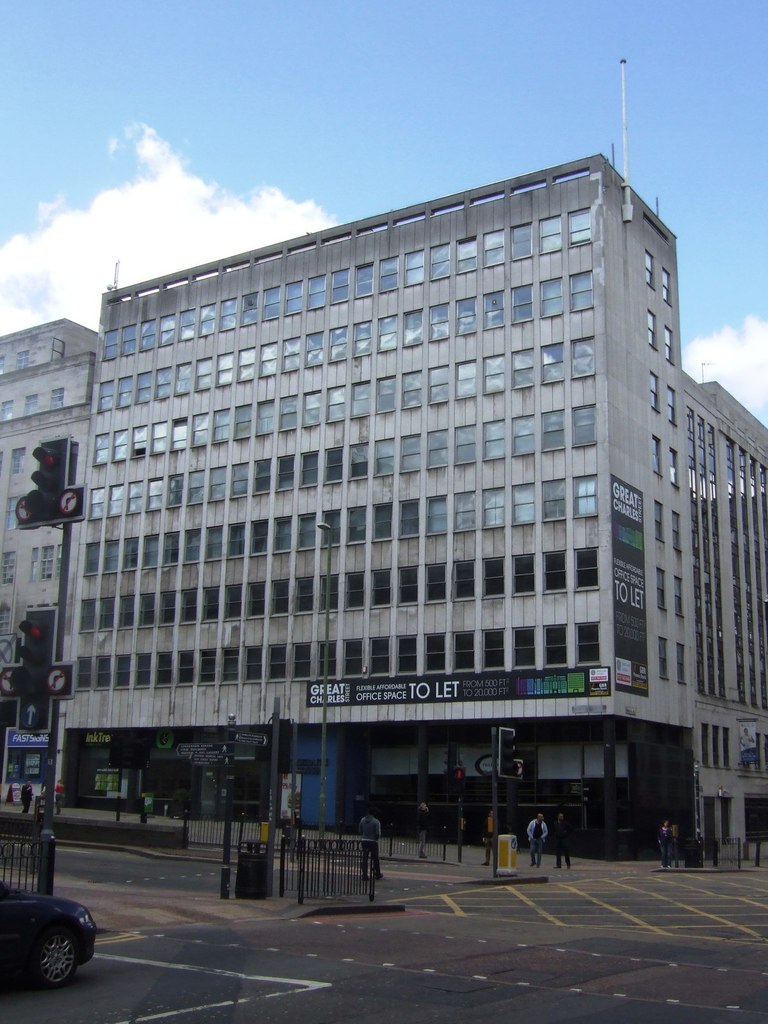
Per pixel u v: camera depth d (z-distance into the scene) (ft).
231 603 198.80
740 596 222.69
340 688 181.37
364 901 71.56
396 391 188.96
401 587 180.34
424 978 44.14
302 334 202.69
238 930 57.06
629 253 183.83
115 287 232.73
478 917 69.56
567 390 172.04
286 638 190.49
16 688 49.49
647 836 160.56
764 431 252.62
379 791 181.78
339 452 192.54
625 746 161.79
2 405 246.06
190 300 219.82
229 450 206.28
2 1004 37.19
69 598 220.02
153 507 213.66
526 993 41.45
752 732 199.21
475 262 186.19
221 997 38.65
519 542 170.91
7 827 130.00
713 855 149.28
